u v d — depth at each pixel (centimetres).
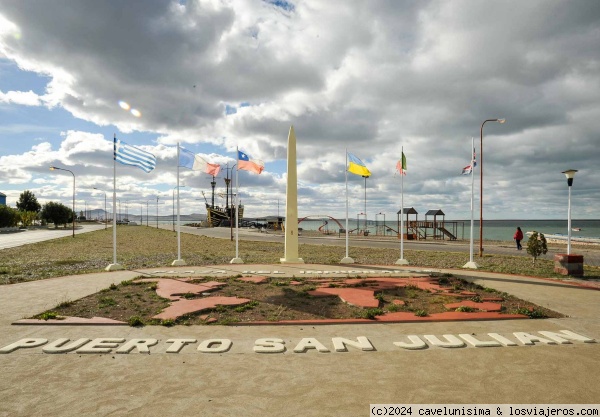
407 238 4334
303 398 427
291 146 1828
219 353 578
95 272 1481
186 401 420
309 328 710
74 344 607
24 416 386
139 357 559
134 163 1639
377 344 619
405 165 1872
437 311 840
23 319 754
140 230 7438
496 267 1669
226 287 1111
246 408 404
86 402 417
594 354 572
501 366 521
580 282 1233
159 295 986
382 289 1086
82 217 15525
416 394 437
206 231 7244
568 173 1448
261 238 4747
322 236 5428
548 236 4097
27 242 3631
